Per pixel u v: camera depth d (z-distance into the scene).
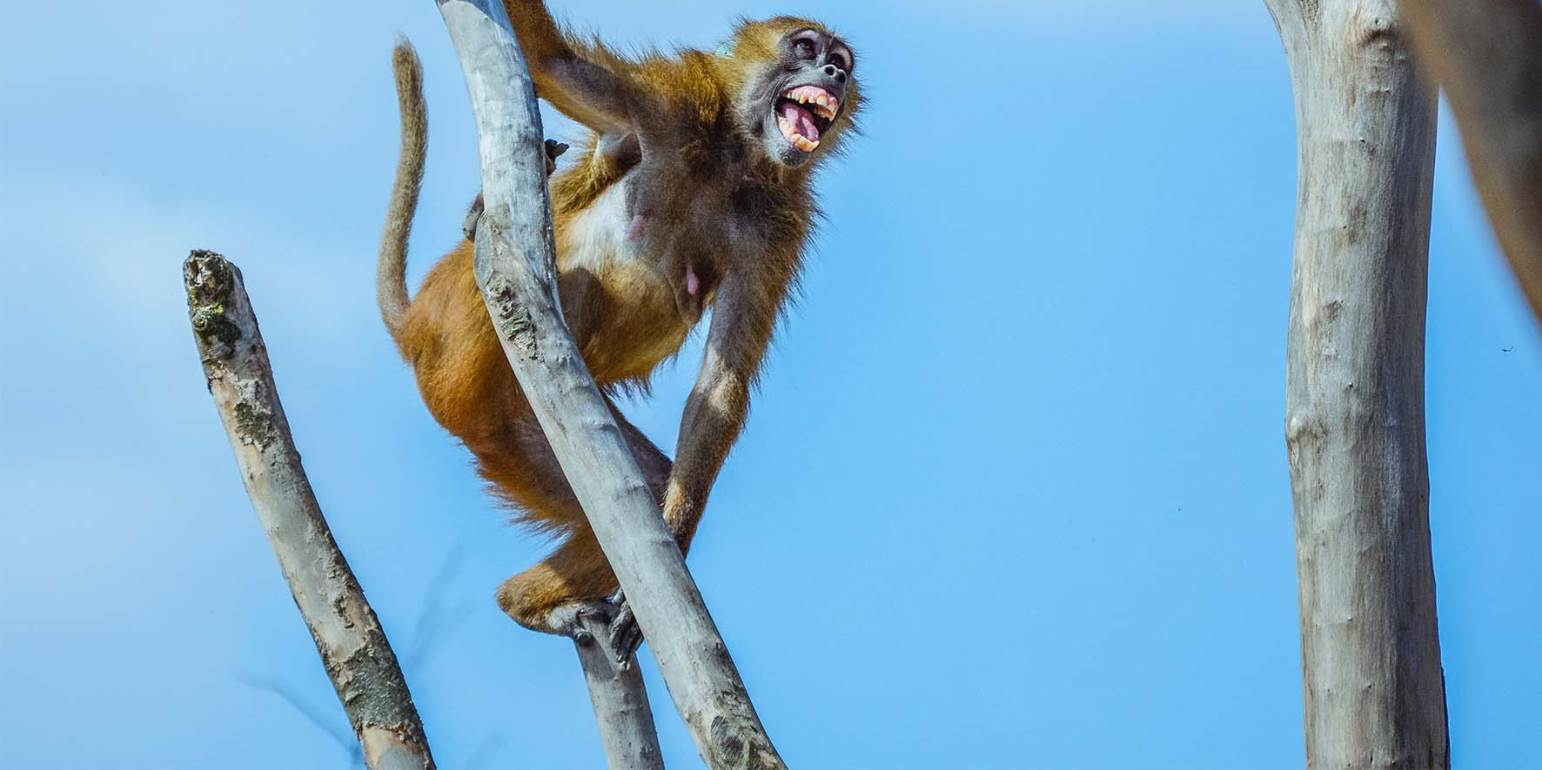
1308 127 21.33
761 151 36.38
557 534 36.28
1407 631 20.66
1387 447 20.77
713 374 35.25
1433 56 8.78
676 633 22.86
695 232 35.88
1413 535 20.81
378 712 25.77
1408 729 20.56
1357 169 20.75
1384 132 20.69
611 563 23.42
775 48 36.94
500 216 24.58
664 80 35.59
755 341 35.88
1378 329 20.77
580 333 35.78
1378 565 20.64
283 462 26.27
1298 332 21.25
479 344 33.41
